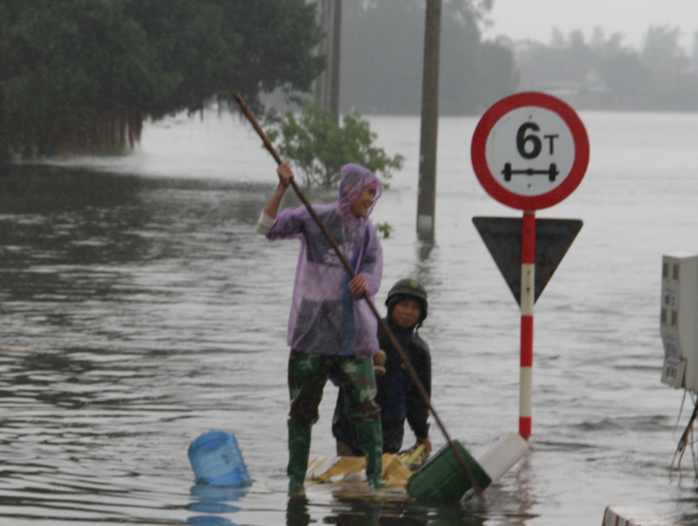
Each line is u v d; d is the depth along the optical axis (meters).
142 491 15.60
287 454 18.62
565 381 25.45
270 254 50.66
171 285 40.31
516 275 20.23
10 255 48.19
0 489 15.38
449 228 64.75
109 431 19.67
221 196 87.88
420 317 18.50
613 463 18.22
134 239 55.88
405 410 18.73
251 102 141.00
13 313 33.47
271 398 22.78
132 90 124.19
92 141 149.88
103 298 36.81
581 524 14.54
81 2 119.38
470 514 15.02
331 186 106.44
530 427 20.20
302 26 134.38
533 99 19.78
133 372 25.20
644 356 28.89
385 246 54.50
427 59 61.16
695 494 16.30
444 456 15.95
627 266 49.94
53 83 119.19
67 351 27.64
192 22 128.88
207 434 16.80
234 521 14.10
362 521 14.43
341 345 16.78
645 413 22.19
